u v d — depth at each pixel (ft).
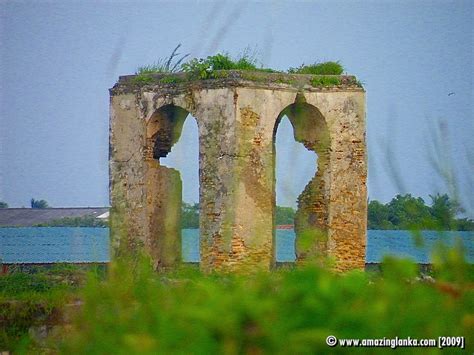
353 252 316.40
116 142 327.67
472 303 90.58
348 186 317.22
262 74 306.55
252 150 303.27
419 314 89.04
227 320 86.17
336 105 316.40
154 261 317.83
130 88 323.78
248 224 302.25
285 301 88.02
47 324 208.44
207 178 306.35
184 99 311.47
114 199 326.65
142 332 96.32
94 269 127.95
